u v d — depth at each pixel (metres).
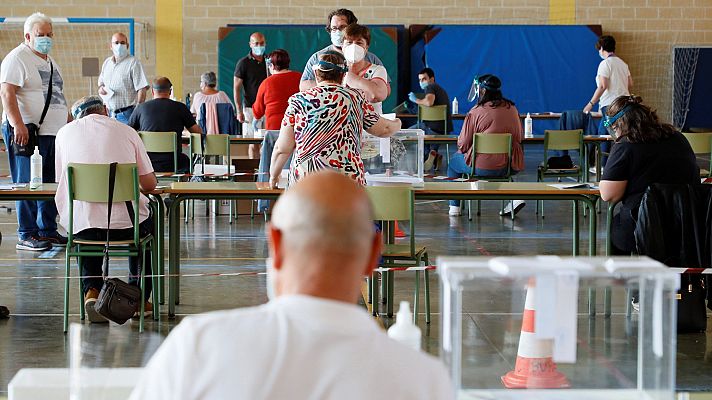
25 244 7.20
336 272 1.38
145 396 1.31
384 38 15.13
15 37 15.07
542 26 15.30
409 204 4.85
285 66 8.02
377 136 5.01
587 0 15.51
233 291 5.82
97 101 5.13
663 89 15.63
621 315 2.19
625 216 4.89
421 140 5.49
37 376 2.02
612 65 11.60
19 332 4.91
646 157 4.84
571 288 1.66
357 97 4.71
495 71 15.27
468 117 8.62
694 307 4.79
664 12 15.52
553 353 1.67
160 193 5.16
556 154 14.63
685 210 4.62
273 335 1.32
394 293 5.77
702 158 13.97
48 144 6.86
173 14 15.29
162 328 4.88
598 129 11.94
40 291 5.82
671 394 1.73
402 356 1.35
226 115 10.79
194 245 7.54
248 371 1.29
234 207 9.24
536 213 9.48
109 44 15.24
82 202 4.92
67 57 15.23
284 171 6.48
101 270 5.04
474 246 7.54
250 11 15.34
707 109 15.62
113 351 2.62
